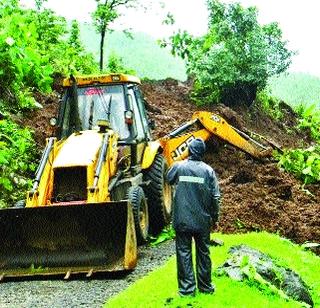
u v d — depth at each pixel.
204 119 11.65
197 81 17.69
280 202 10.91
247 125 17.14
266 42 17.17
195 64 17.22
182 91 18.36
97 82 9.14
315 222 10.27
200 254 6.09
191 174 6.07
